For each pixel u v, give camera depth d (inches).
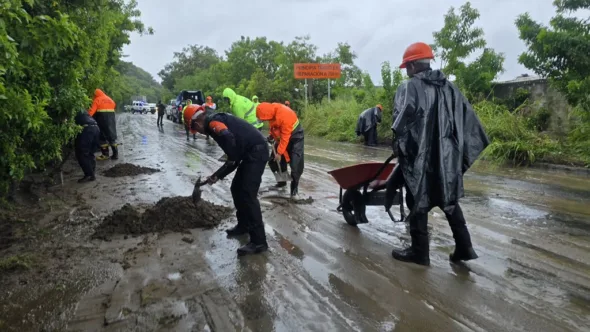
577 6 371.9
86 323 123.7
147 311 129.5
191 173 370.9
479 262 163.5
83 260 170.2
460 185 150.9
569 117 452.1
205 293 141.3
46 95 198.4
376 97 709.9
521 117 476.7
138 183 323.9
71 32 160.4
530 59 395.2
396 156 159.6
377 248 181.6
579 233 197.5
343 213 215.3
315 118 900.0
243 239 194.5
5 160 176.1
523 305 129.3
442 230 203.9
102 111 441.1
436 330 116.8
